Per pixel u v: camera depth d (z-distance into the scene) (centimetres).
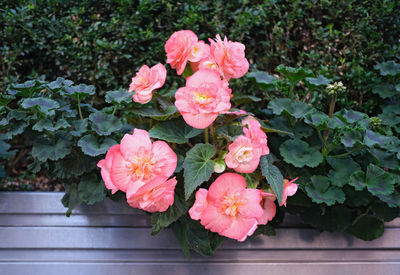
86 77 105
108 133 77
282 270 85
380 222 83
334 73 103
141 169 63
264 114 99
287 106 88
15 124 79
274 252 84
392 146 85
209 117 65
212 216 66
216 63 71
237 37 102
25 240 83
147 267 84
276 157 86
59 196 83
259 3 106
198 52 72
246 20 100
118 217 83
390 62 99
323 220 81
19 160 115
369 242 85
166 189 64
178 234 79
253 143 68
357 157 87
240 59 71
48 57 106
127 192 64
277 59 108
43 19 99
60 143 77
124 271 84
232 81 104
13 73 104
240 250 84
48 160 81
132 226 83
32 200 83
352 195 82
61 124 76
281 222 83
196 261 84
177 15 105
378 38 104
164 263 84
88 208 83
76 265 84
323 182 80
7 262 84
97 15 108
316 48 106
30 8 99
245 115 81
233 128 77
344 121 85
